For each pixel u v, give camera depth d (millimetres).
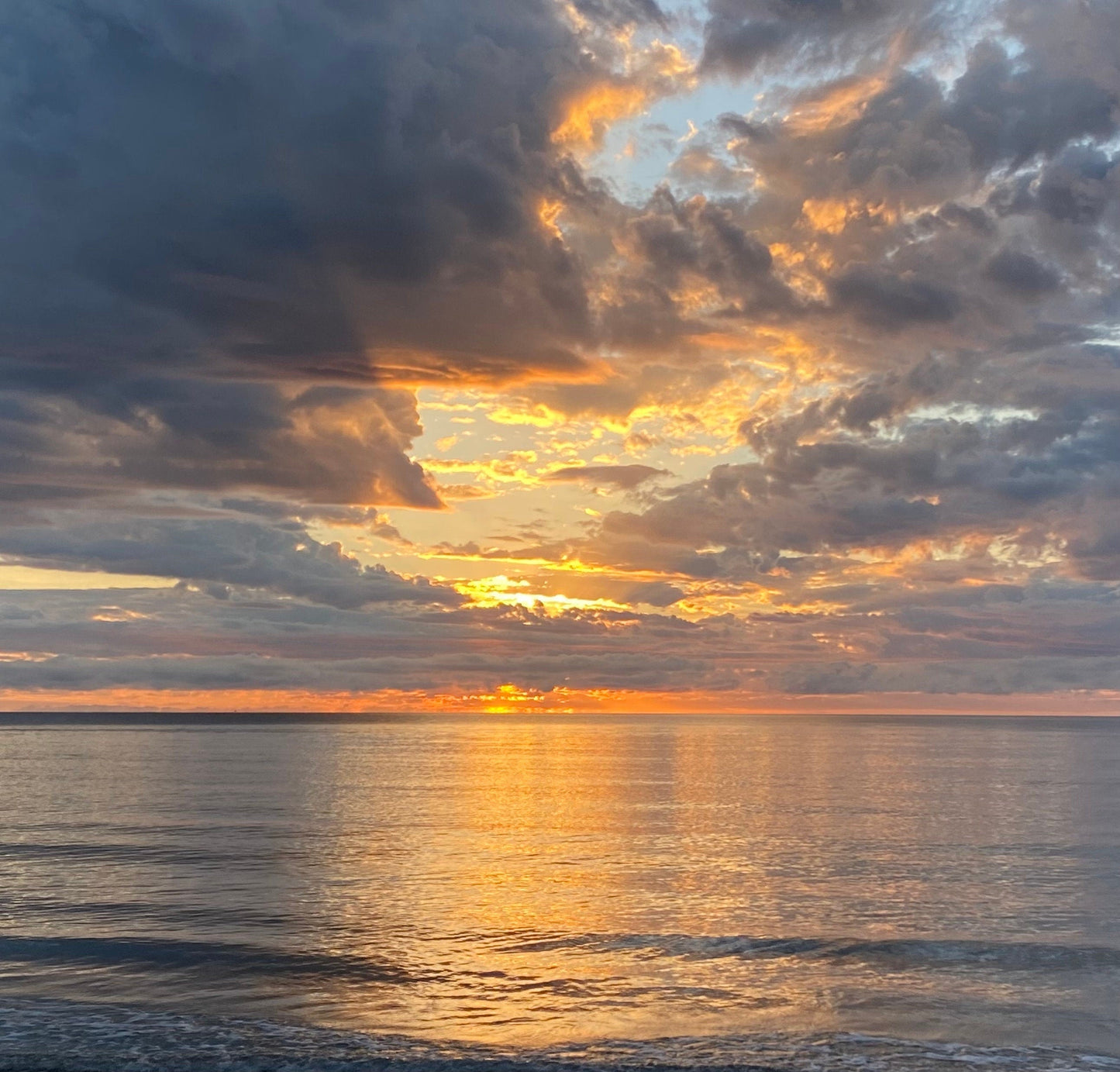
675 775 86375
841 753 125688
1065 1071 18781
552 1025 21000
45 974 24359
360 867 38281
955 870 37844
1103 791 70688
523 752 129750
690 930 28391
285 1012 21828
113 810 57375
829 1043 20094
